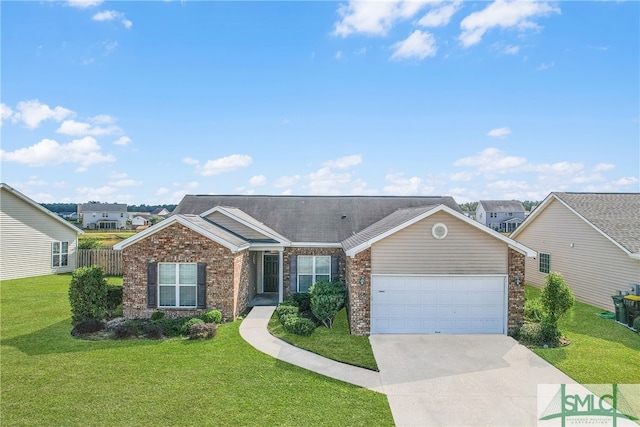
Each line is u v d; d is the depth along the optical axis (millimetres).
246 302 18562
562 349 12781
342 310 17812
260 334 14062
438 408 8828
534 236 25109
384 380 10312
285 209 23859
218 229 18188
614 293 18031
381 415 8477
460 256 14609
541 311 14875
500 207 78125
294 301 17766
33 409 8508
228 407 8672
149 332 13516
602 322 16125
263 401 8984
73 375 10266
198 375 10352
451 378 10477
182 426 7898
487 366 11336
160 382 9898
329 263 20047
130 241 16016
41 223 27812
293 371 10750
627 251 16891
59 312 16812
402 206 24469
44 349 12203
